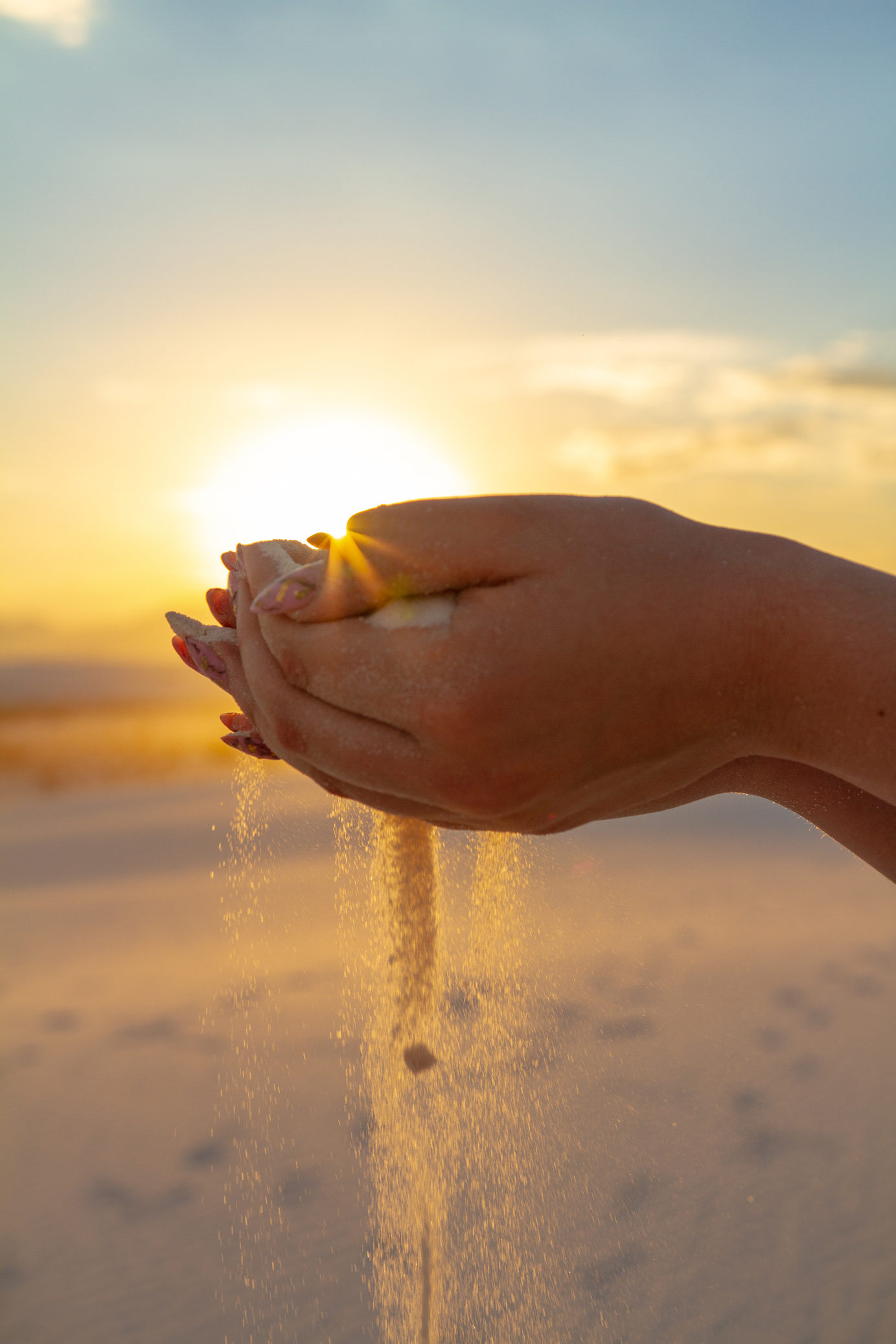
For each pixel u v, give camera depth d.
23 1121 2.84
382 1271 1.17
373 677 0.52
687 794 0.66
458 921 1.09
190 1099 2.90
